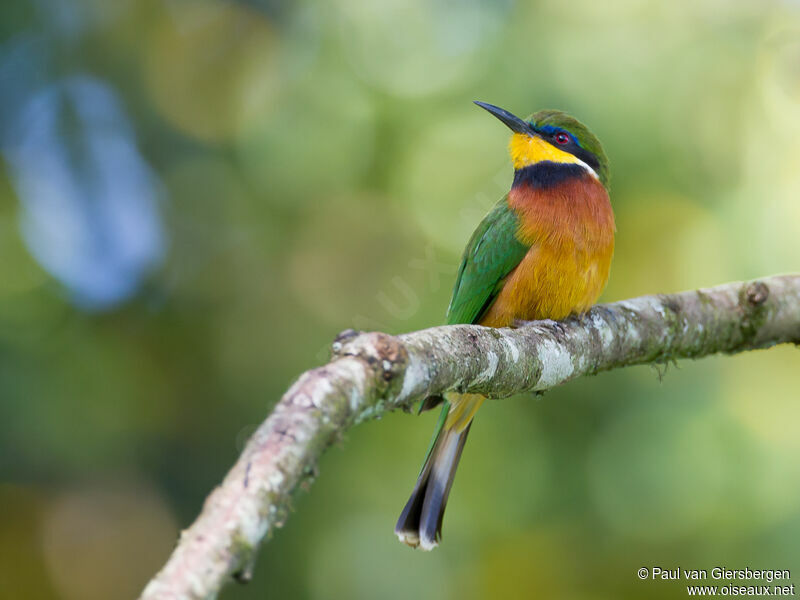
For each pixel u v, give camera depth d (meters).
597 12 12.05
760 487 10.89
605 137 11.62
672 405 11.30
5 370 11.94
